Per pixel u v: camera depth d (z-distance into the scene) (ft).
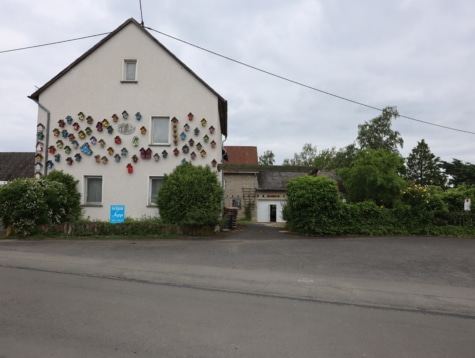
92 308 16.88
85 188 52.90
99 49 54.19
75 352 12.00
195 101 53.31
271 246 37.37
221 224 47.29
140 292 20.02
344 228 47.78
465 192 53.42
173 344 12.85
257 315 16.49
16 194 41.83
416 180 161.89
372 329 15.02
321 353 12.38
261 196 100.17
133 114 53.26
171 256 31.09
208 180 46.57
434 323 16.05
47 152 52.75
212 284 22.24
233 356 11.96
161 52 53.93
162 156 52.65
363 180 68.59
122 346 12.57
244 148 118.21
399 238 45.68
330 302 19.04
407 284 22.98
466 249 37.06
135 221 45.01
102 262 28.19
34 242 38.37
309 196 46.93
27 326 14.39
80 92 53.62
